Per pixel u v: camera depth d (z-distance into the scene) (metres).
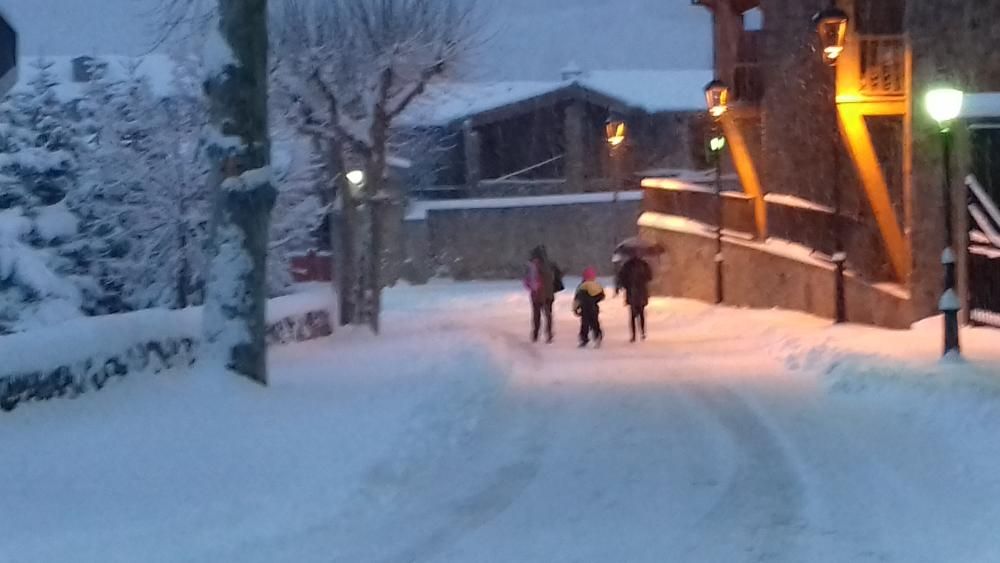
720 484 9.45
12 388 11.47
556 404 14.02
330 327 23.86
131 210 29.86
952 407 11.84
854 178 26.50
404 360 18.22
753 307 29.86
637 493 9.20
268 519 8.31
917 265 20.48
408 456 10.48
